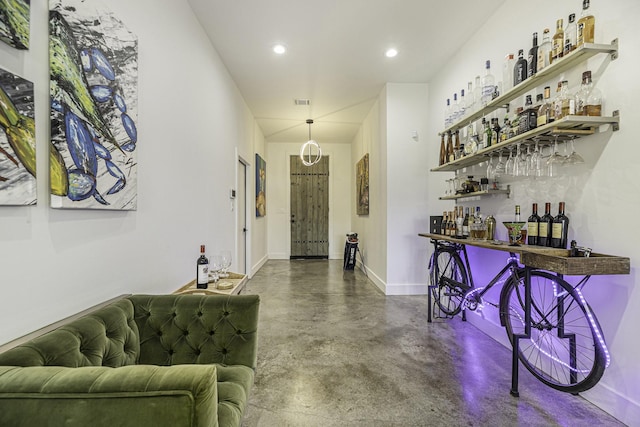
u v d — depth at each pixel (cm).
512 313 234
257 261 593
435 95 389
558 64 180
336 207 755
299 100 469
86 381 68
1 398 66
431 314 332
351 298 396
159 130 195
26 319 102
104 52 139
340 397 182
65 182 115
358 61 351
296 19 273
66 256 120
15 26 95
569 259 153
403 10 263
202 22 272
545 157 210
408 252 413
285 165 747
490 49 274
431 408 172
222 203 343
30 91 101
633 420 154
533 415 166
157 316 141
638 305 153
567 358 195
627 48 156
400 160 412
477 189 279
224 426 99
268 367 217
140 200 173
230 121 380
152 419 66
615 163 163
